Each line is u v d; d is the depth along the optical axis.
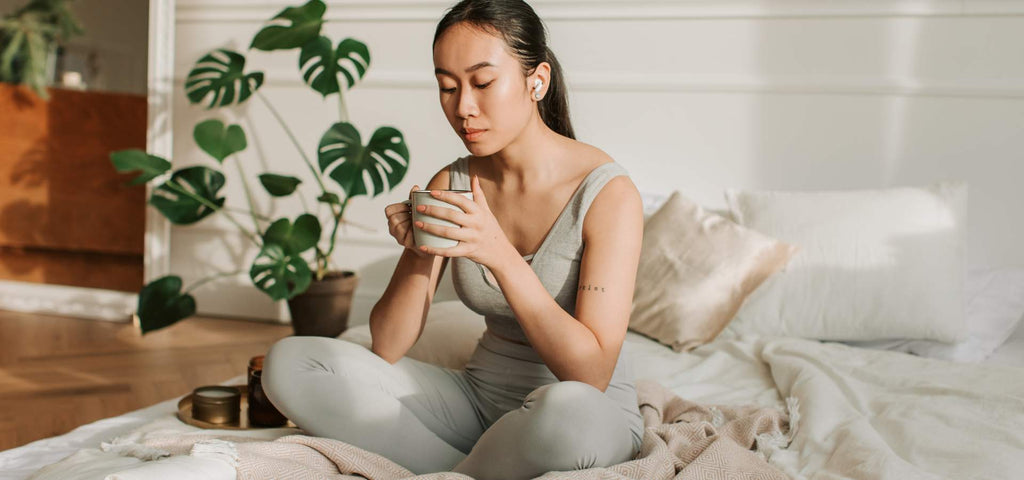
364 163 3.08
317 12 3.08
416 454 1.34
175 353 3.18
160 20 3.68
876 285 2.43
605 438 1.14
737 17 3.06
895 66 2.93
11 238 4.57
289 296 2.93
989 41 2.84
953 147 2.90
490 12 1.22
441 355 2.08
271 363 1.36
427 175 3.48
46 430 2.27
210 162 3.71
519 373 1.42
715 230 2.58
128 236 4.44
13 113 4.50
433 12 3.40
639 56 3.17
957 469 1.39
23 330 3.48
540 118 1.39
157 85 3.70
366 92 3.51
